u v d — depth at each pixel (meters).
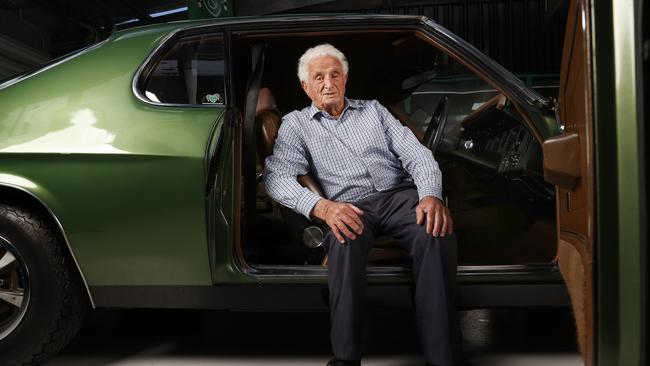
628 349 0.96
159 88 1.99
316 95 2.02
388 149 2.03
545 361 2.00
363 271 1.76
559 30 10.59
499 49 10.81
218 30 2.01
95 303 1.90
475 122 2.34
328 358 2.10
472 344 2.27
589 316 0.99
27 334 1.83
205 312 3.00
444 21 11.03
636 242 0.95
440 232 1.75
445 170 2.36
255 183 2.03
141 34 2.09
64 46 10.62
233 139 1.86
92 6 10.27
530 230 2.13
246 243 2.09
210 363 2.05
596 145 0.97
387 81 2.63
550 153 1.24
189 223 1.83
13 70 8.53
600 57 0.97
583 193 1.21
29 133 1.89
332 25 1.99
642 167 0.92
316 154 2.01
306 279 1.84
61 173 1.85
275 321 2.76
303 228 1.98
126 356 2.17
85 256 1.86
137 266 1.87
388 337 2.41
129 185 1.84
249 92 2.03
